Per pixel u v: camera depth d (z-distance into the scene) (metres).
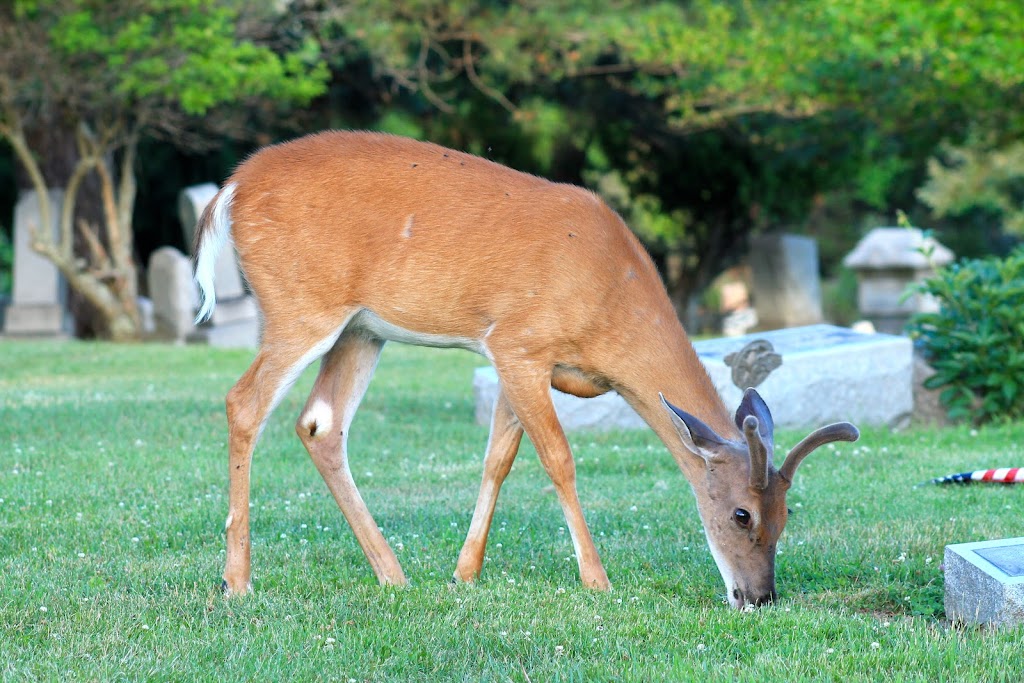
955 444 16.52
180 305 32.97
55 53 28.25
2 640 7.73
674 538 11.09
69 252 31.73
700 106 40.25
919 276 34.94
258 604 8.66
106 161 34.59
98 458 14.41
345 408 9.70
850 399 17.78
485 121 39.66
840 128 37.47
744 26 36.06
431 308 9.12
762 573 8.65
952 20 27.48
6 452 14.69
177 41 28.47
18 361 25.19
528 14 34.00
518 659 7.54
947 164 56.41
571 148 43.38
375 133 9.51
